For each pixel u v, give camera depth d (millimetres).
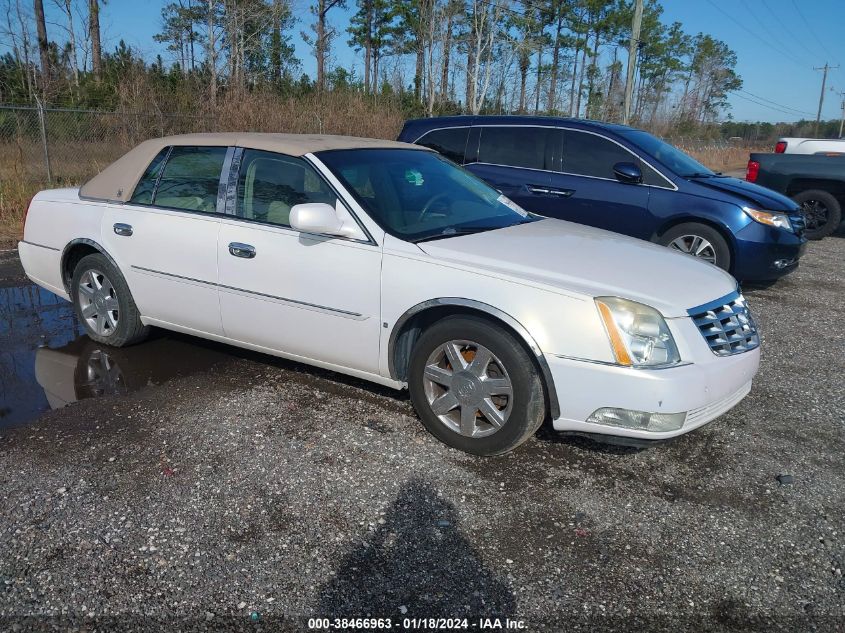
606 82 47219
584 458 3520
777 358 5215
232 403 4023
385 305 3562
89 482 3133
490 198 4551
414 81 40469
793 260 6934
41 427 3668
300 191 3898
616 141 7109
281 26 31984
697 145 32500
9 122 12625
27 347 4918
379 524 2889
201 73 25453
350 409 3984
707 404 3178
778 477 3393
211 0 26250
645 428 3068
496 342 3262
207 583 2502
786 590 2572
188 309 4355
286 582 2521
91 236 4711
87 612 2346
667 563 2709
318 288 3760
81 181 12125
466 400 3422
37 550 2652
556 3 44031
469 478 3279
